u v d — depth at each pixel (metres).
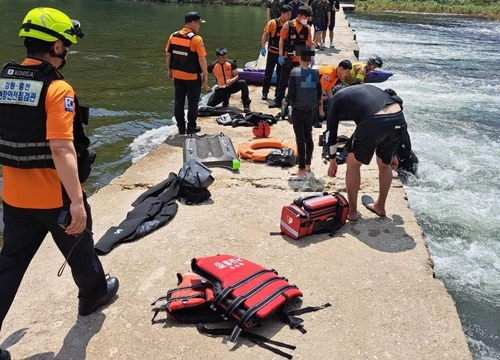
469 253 5.02
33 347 3.26
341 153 6.55
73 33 2.87
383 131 4.39
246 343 3.28
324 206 4.57
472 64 15.43
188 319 3.45
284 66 8.64
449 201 6.11
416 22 28.34
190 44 7.09
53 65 2.85
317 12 13.72
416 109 10.14
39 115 2.74
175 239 4.55
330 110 4.77
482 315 4.14
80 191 2.82
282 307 3.53
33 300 3.71
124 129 8.80
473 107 10.38
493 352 3.76
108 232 4.54
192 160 5.50
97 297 3.51
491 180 6.73
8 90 2.75
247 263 3.75
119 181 5.88
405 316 3.60
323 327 3.45
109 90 11.35
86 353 3.20
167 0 40.28
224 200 5.35
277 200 5.38
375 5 36.41
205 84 7.45
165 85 11.94
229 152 6.37
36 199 2.91
